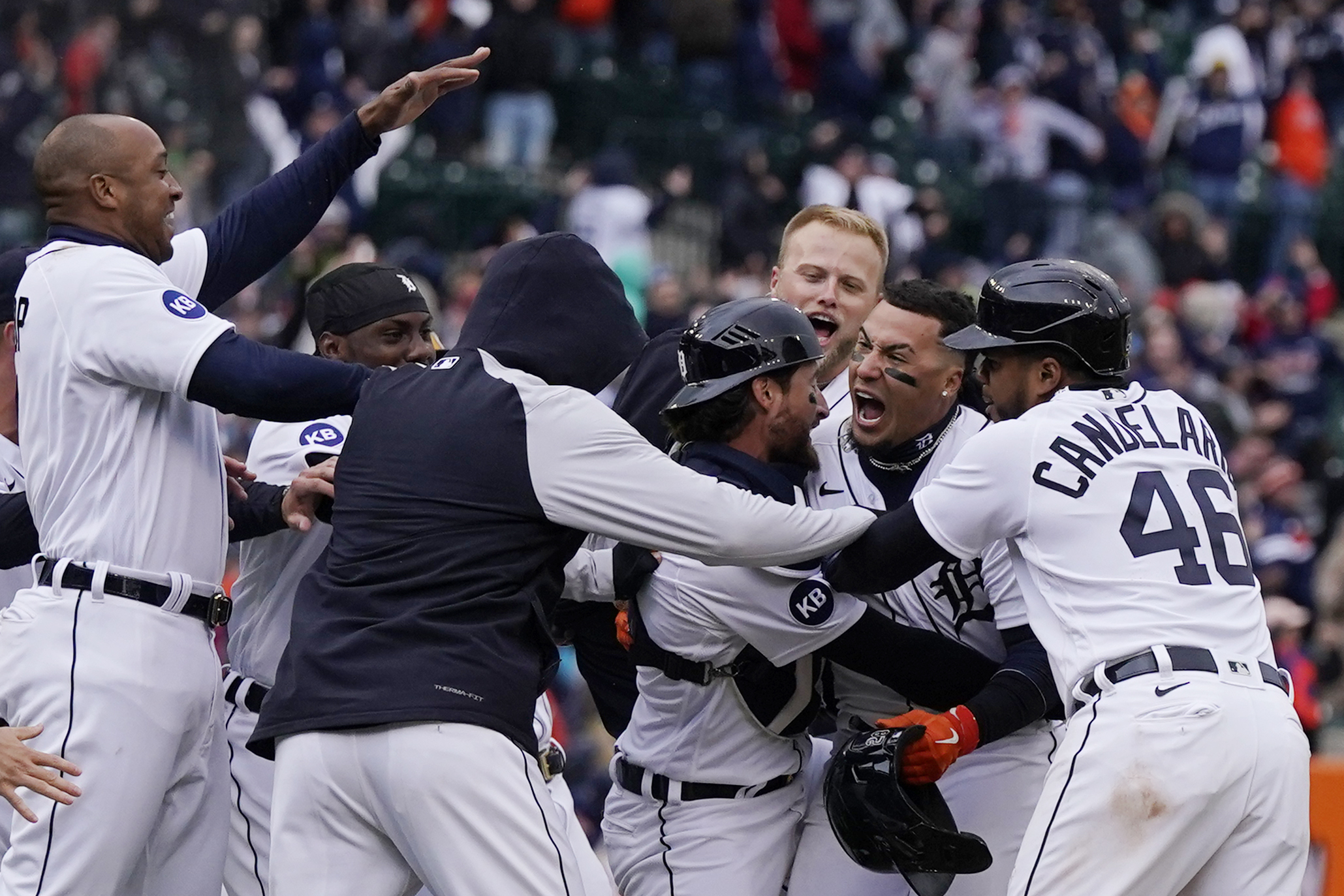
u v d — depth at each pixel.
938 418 15.16
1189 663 13.16
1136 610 13.34
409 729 12.88
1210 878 13.34
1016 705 14.08
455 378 13.68
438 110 52.75
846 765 13.98
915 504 13.80
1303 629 34.38
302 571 16.11
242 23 46.41
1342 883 21.58
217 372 13.74
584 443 13.35
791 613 14.22
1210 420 46.31
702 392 14.23
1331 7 65.94
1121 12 62.41
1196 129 59.16
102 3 45.66
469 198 51.25
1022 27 60.69
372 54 50.81
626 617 15.08
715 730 14.93
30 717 14.09
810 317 16.48
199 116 45.69
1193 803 12.88
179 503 14.50
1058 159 56.69
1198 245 55.00
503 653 13.20
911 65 61.47
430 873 12.98
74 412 14.33
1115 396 14.13
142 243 14.86
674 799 15.15
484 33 53.59
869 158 55.28
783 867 15.45
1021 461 13.63
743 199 49.59
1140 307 51.62
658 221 48.88
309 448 16.25
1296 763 13.28
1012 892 13.38
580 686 31.36
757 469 14.15
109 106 45.03
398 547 13.29
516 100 53.50
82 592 14.16
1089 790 13.08
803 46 59.12
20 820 14.52
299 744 13.17
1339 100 63.88
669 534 13.35
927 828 13.63
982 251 55.38
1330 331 59.41
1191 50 68.12
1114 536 13.50
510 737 13.12
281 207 16.16
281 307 39.12
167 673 14.25
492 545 13.30
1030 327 14.08
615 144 54.69
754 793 15.15
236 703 16.31
